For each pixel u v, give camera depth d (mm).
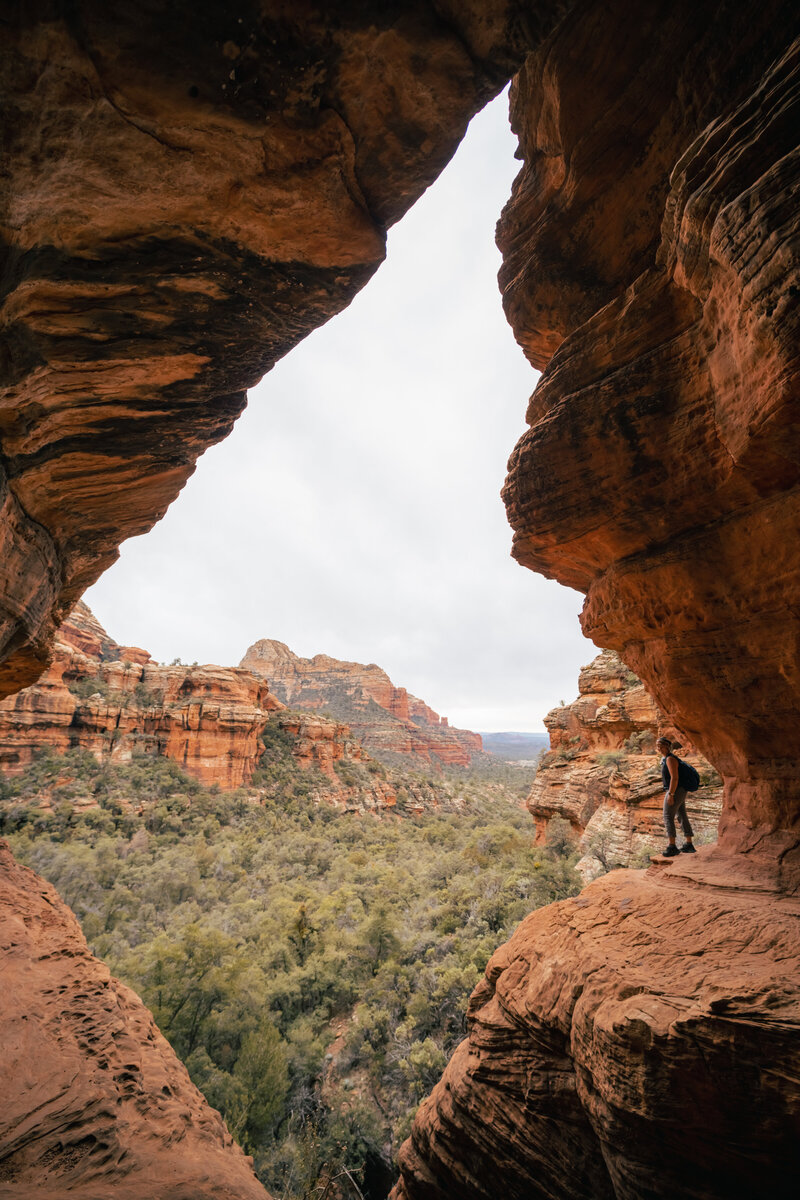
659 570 6516
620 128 6117
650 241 6426
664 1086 4223
